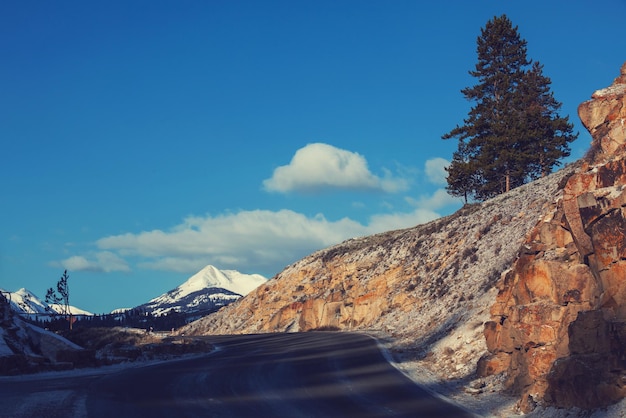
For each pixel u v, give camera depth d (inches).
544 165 3063.5
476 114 3331.7
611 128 895.1
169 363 1488.7
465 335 1262.3
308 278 3115.2
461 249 2150.6
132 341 2047.2
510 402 844.0
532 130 3095.5
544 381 787.4
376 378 1104.2
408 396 940.0
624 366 687.1
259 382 1097.4
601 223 754.8
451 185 3233.3
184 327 3690.9
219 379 1142.3
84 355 1488.7
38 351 1536.7
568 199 832.9
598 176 813.9
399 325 1935.3
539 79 3361.2
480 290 1608.0
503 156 3038.9
